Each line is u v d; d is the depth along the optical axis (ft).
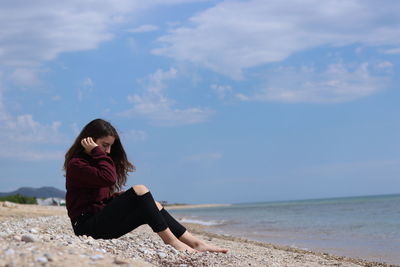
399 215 75.92
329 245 35.27
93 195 18.07
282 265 18.66
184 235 19.19
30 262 10.99
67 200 18.20
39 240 14.46
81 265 11.36
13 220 40.65
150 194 18.11
